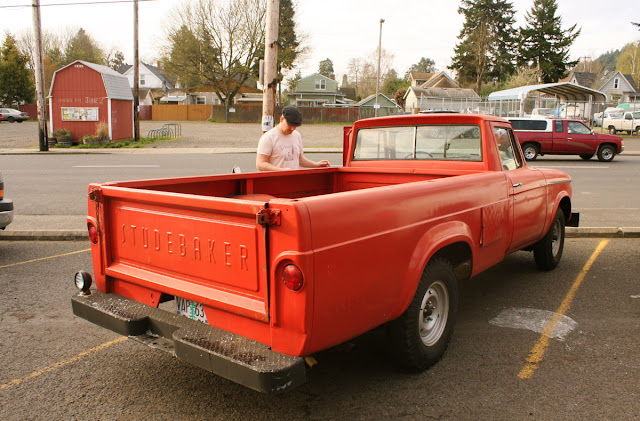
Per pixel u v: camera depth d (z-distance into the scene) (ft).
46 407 10.02
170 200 9.40
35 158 65.98
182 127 143.23
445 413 9.76
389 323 10.59
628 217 28.35
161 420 9.61
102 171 50.19
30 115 193.36
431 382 10.96
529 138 67.62
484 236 12.94
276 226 7.97
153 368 11.73
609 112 122.21
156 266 10.14
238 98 229.86
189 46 160.15
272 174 15.05
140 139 95.86
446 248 11.93
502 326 14.05
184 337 8.77
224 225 8.74
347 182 17.54
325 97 228.02
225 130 132.98
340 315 8.55
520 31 203.41
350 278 8.66
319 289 8.06
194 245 9.32
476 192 12.53
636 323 14.19
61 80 86.38
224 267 8.86
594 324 14.15
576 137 66.90
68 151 75.97
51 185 40.40
